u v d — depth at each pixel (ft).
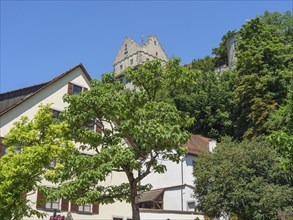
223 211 83.51
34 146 50.44
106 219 87.56
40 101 83.92
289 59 136.87
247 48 145.28
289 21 179.22
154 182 131.95
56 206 79.10
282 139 31.35
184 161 126.31
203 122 163.22
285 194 76.07
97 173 46.03
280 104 127.95
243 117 143.54
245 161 84.12
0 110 89.56
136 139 48.26
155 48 323.37
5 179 47.67
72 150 52.54
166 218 97.14
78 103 51.34
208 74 182.80
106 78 56.70
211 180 86.58
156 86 56.80
